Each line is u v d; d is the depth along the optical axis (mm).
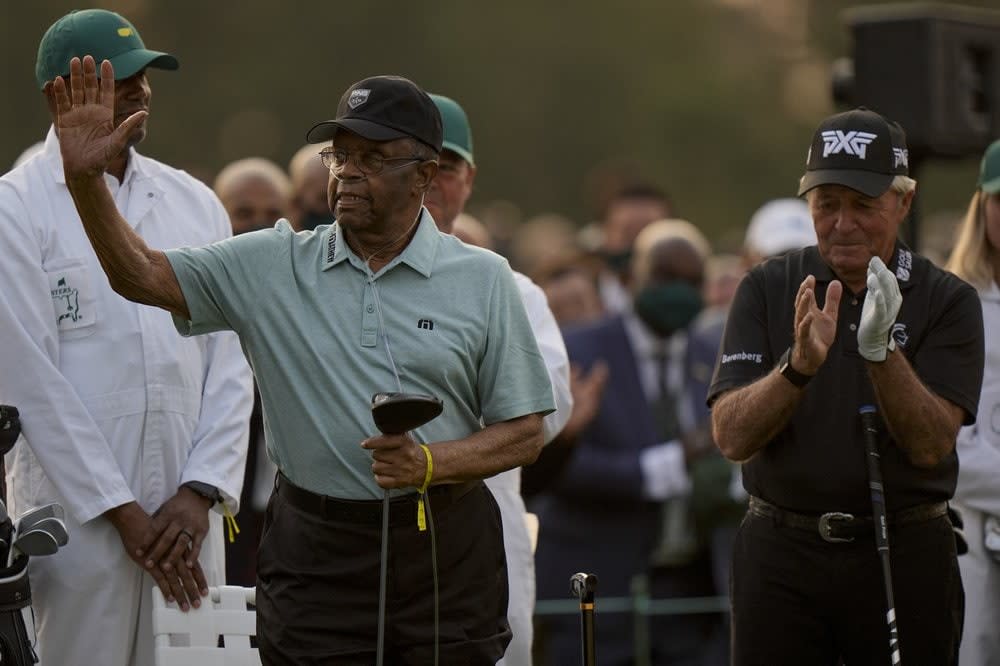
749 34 123938
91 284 18516
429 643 15727
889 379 16922
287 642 15648
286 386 15609
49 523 16812
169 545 18344
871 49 27188
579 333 27891
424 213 16031
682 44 122062
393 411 14492
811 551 17641
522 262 46062
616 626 26531
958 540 18766
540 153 117250
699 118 118250
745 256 32250
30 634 17875
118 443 18516
